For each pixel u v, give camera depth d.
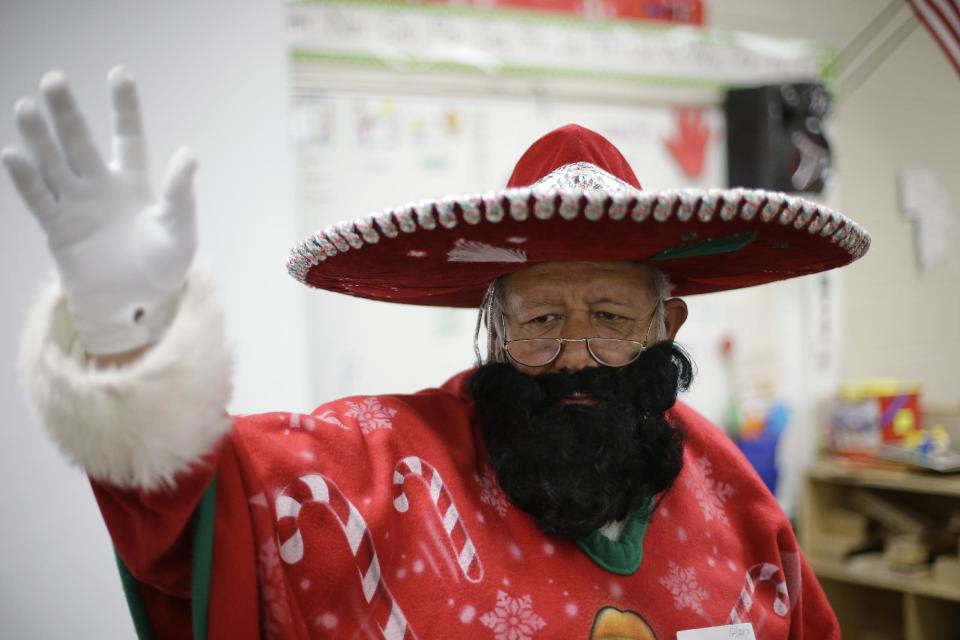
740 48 2.81
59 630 1.78
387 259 0.87
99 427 0.62
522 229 0.75
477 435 0.98
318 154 2.16
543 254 0.86
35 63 1.74
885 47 3.19
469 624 0.82
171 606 0.78
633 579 0.90
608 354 0.94
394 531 0.85
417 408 0.98
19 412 1.74
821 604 1.10
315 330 2.19
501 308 1.01
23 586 1.76
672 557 0.95
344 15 2.18
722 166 2.77
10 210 1.72
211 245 1.90
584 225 0.74
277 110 1.96
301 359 2.00
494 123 2.38
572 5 2.49
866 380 3.18
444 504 0.88
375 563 0.81
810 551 2.72
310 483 0.81
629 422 0.90
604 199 0.69
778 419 2.82
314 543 0.79
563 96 2.49
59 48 1.75
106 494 0.69
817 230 0.80
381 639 0.80
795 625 1.08
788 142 2.71
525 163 1.02
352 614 0.80
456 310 2.37
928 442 2.60
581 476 0.87
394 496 0.86
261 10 1.94
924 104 3.35
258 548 0.75
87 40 1.78
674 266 1.00
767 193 0.74
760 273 1.06
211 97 1.89
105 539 1.83
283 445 0.83
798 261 0.96
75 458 0.65
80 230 0.60
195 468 0.66
